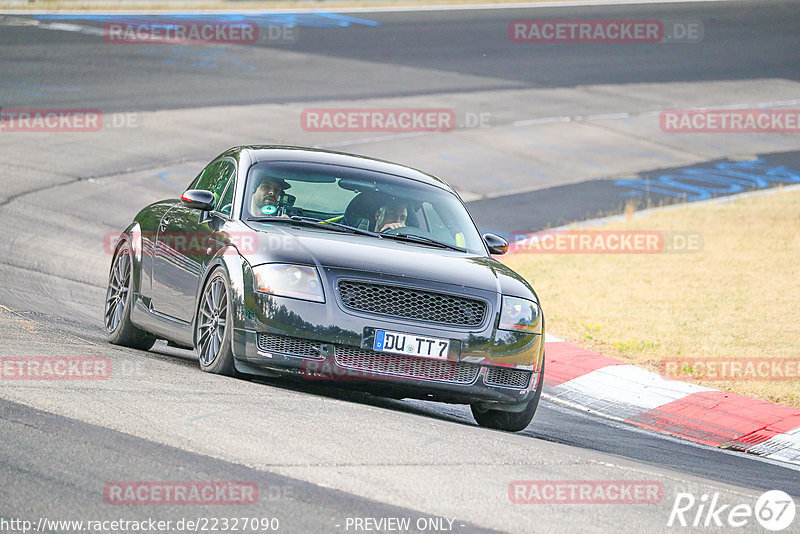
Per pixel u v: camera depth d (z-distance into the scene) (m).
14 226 53.91
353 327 24.89
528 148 89.94
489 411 28.48
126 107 85.69
